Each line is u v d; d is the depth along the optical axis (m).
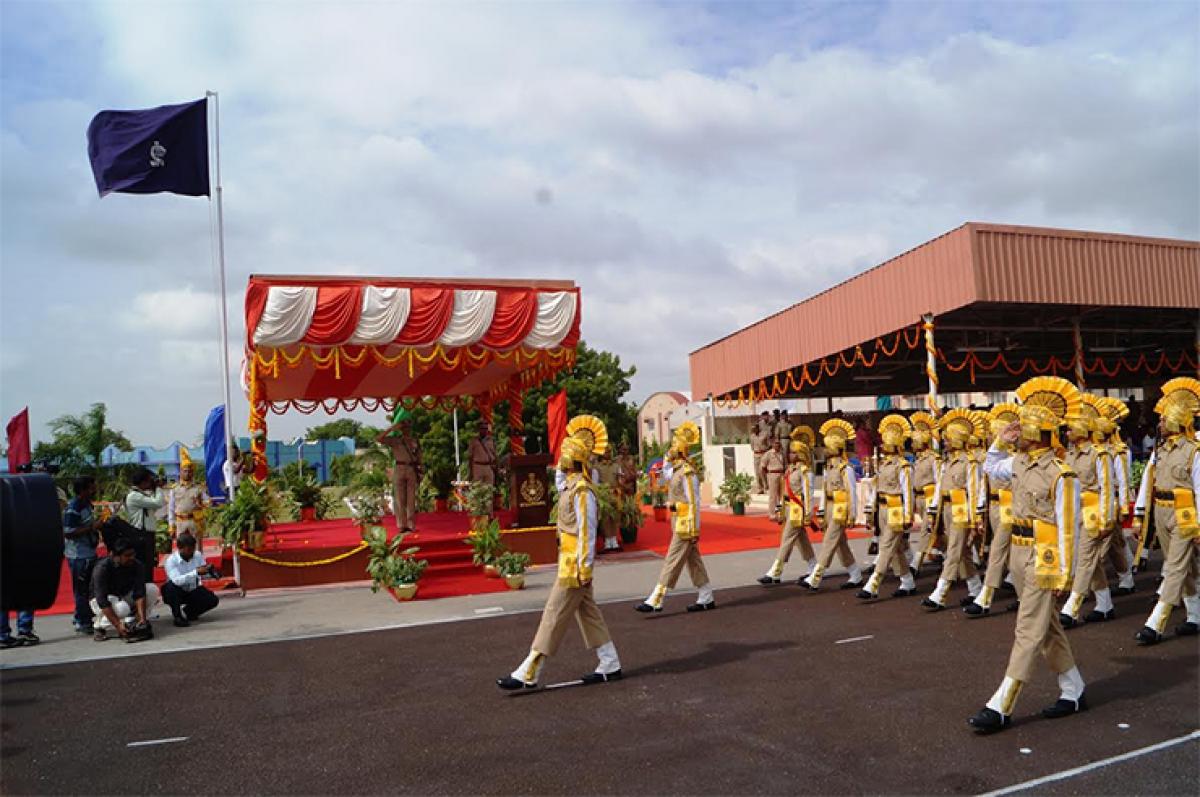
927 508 11.34
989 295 15.28
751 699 6.23
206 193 14.16
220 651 8.34
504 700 6.41
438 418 29.20
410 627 9.23
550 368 14.91
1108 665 6.88
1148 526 8.83
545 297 13.52
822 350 20.20
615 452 15.84
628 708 6.11
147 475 10.76
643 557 14.37
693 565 9.68
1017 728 5.45
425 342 12.78
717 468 24.41
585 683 6.79
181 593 9.59
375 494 18.16
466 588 11.64
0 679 7.43
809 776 4.76
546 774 4.91
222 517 12.35
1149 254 16.94
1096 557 8.38
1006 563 8.86
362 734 5.73
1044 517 5.60
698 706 6.11
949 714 5.75
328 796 4.70
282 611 10.41
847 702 6.08
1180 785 4.48
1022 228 15.75
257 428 12.76
